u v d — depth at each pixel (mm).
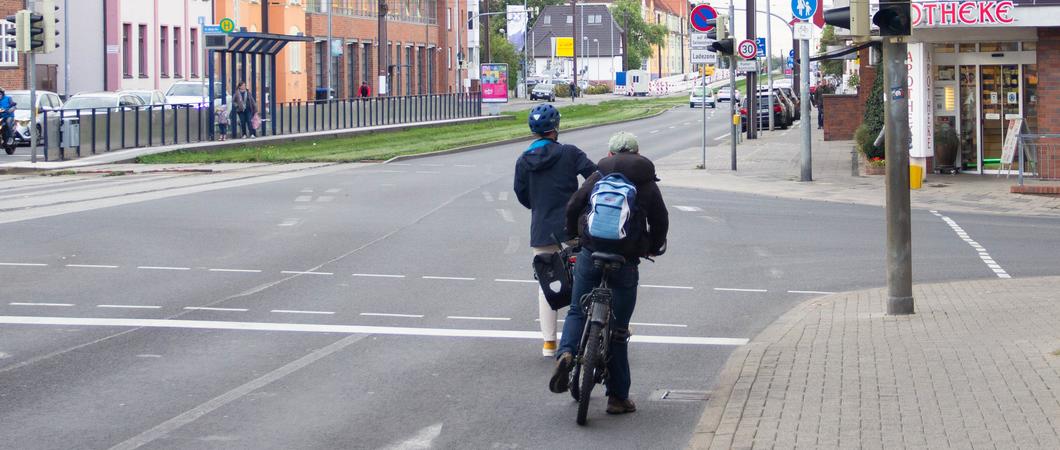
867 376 8664
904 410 7590
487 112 78625
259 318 11289
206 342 10164
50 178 28328
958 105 29953
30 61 31141
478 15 112625
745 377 8789
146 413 7855
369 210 20891
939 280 14328
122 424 7574
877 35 12664
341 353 9828
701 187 27281
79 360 9398
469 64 117625
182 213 19922
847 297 12828
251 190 24406
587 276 7980
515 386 8773
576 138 49156
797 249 16828
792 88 73688
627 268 7918
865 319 11312
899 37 11266
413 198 23172
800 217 20906
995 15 26078
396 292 12883
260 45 42031
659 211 8031
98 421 7637
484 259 15375
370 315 11547
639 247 7906
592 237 7820
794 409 7746
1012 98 29469
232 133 41594
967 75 29781
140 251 15531
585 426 7711
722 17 32750
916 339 10109
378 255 15586
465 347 10148
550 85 115062
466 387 8727
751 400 8047
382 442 7270
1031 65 29203
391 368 9305
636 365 9586
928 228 19688
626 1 166250
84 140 33594
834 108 47531
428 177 28516
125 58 57844
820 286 13758
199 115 40250
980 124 29828
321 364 9398
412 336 10594
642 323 11445
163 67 61938
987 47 29469
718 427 7414
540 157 9281
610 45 163000
